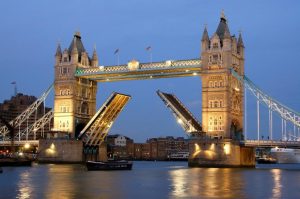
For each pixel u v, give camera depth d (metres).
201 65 122.44
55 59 145.25
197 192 54.06
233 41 123.69
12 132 147.75
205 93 121.12
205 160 117.31
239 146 118.50
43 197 48.22
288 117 117.44
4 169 104.62
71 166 122.50
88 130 133.88
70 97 141.00
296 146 114.75
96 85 150.00
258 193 53.25
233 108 122.56
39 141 142.12
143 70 128.50
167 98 118.94
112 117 133.00
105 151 146.50
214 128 119.19
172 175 86.50
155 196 50.06
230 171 100.25
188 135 120.62
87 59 146.25
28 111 151.50
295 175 86.56
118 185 63.53
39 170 101.00
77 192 53.62
